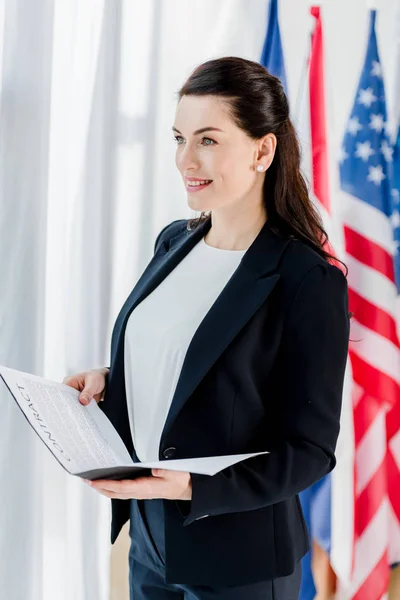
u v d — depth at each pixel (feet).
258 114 3.52
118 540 6.16
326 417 3.43
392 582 6.51
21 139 5.31
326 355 3.41
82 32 5.57
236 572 3.53
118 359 4.00
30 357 5.47
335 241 6.01
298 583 3.91
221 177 3.52
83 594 5.97
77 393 3.90
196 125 3.48
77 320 5.77
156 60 5.71
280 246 3.62
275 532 3.62
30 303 5.43
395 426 6.21
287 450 3.38
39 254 5.42
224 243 3.89
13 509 5.52
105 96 5.54
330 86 6.20
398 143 6.27
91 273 5.73
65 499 5.87
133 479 3.05
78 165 5.68
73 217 5.72
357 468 5.95
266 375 3.51
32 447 5.53
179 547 3.56
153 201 5.88
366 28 6.26
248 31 6.07
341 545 5.95
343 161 5.86
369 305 5.77
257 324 3.46
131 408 3.97
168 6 5.87
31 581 5.60
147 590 4.13
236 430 3.49
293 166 3.79
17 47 5.23
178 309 3.80
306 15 6.20
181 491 3.15
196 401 3.49
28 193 5.34
